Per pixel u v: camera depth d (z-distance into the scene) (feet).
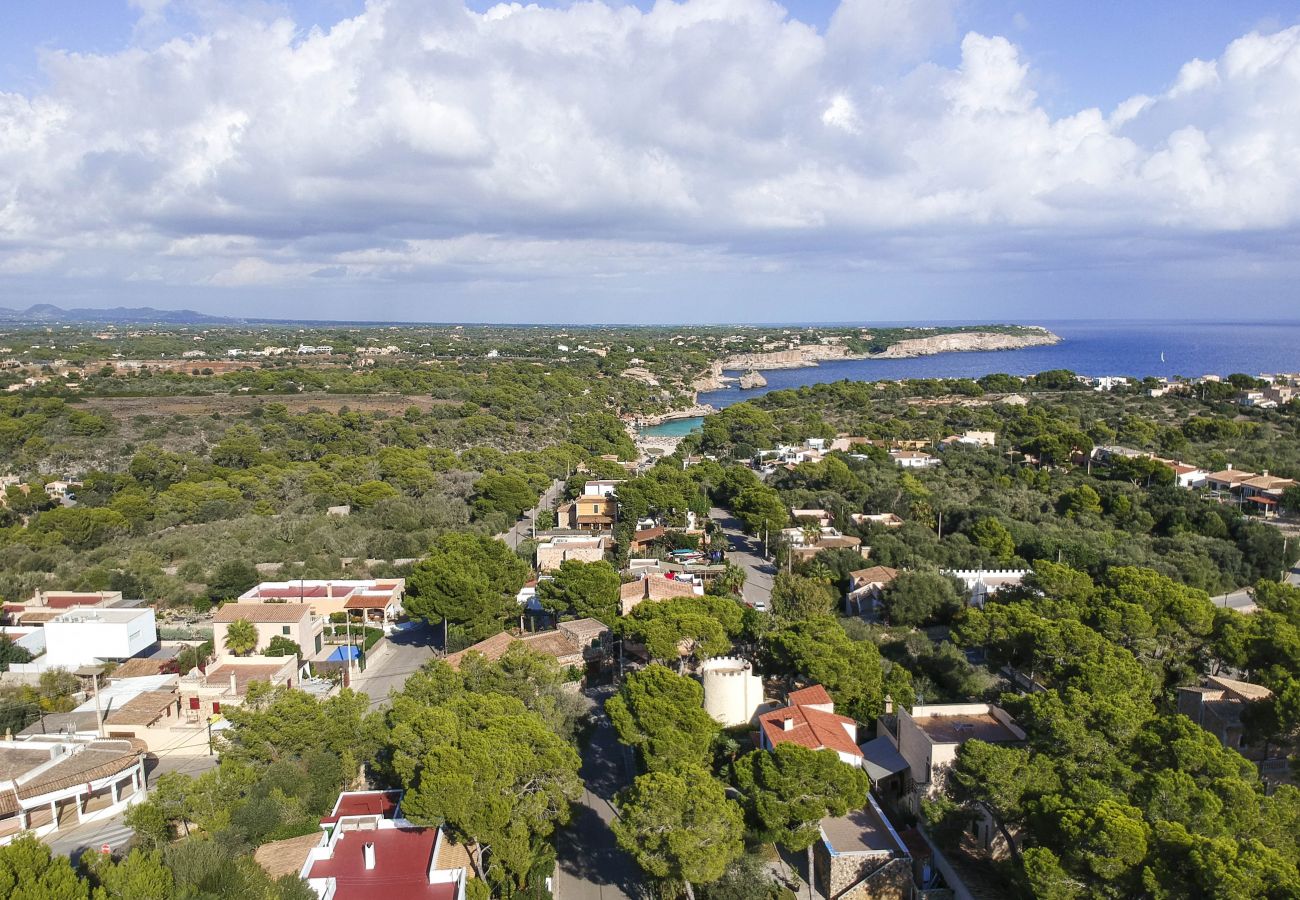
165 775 141.49
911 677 190.39
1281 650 170.40
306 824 134.41
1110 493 378.73
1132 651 183.32
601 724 194.80
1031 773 124.88
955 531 344.49
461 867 119.96
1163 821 106.42
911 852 134.62
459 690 167.63
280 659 210.38
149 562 298.15
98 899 97.71
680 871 117.70
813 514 368.48
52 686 199.52
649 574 269.44
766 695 192.65
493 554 264.11
